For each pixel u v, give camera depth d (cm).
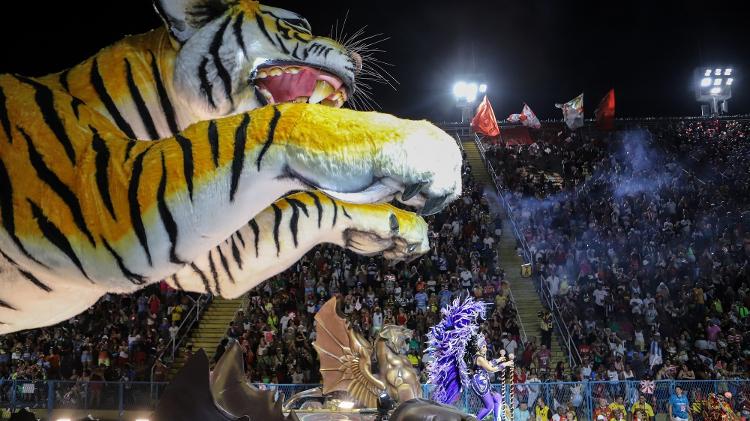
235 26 379
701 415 1435
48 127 312
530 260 2183
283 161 288
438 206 293
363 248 424
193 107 379
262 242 402
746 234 2333
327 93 412
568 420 1392
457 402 1221
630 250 2281
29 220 300
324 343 771
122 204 292
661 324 1909
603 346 1731
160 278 307
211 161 290
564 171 2894
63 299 332
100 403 1462
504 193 2673
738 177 2856
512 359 795
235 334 1788
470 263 2108
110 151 304
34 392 1464
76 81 366
